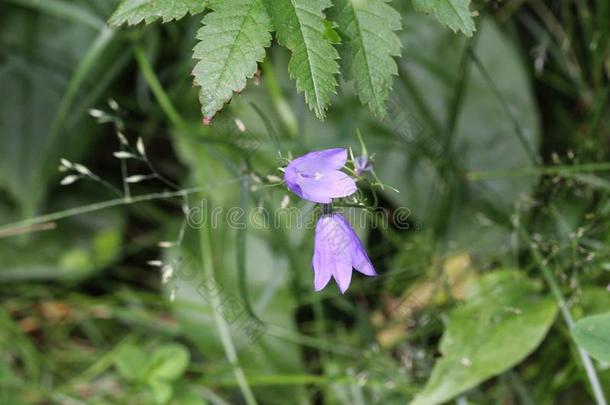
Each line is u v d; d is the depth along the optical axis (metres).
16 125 0.84
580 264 0.75
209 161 0.82
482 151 0.83
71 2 0.81
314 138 0.81
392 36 0.67
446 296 0.78
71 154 0.85
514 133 0.83
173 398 0.76
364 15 0.67
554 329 0.79
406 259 0.81
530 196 0.81
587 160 0.81
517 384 0.77
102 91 0.85
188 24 0.83
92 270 0.85
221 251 0.81
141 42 0.83
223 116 0.79
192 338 0.80
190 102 0.83
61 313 0.84
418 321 0.79
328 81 0.66
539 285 0.77
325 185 0.67
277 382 0.77
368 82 0.67
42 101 0.84
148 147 0.87
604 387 0.75
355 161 0.70
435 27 0.83
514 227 0.78
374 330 0.80
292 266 0.80
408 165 0.83
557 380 0.77
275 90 0.80
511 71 0.84
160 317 0.84
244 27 0.66
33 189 0.84
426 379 0.77
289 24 0.66
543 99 0.88
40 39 0.85
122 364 0.76
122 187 0.87
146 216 0.87
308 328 0.83
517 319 0.75
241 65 0.66
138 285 0.86
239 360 0.79
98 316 0.84
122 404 0.79
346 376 0.77
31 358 0.81
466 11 0.67
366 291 0.81
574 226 0.80
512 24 0.87
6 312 0.83
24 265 0.84
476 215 0.81
